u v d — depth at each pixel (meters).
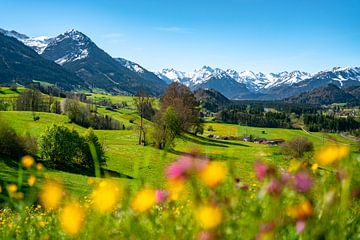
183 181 1.86
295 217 1.83
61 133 50.81
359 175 1.91
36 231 3.11
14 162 44.19
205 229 1.84
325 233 1.81
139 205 2.06
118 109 179.62
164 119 66.00
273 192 1.88
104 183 2.12
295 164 2.03
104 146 71.31
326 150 1.94
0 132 47.09
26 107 140.88
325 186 1.89
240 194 1.95
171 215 2.20
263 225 1.78
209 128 159.12
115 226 2.13
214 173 1.83
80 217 2.17
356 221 2.08
